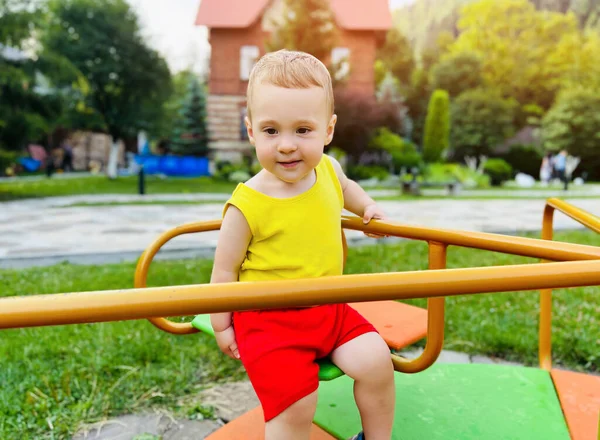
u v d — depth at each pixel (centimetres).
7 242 623
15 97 1224
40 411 229
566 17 3234
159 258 537
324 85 138
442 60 3106
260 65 140
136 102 1922
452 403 188
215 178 1930
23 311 92
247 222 144
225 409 238
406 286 106
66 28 1784
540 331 231
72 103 1803
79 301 95
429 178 1945
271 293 102
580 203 1192
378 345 142
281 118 132
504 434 171
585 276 109
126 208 1005
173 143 2217
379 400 142
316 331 141
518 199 1302
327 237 151
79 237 663
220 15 2078
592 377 207
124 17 1848
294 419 134
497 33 3312
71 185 1548
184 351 291
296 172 137
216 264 147
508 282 107
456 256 519
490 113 2544
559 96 2791
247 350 140
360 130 1930
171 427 222
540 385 200
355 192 179
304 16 1816
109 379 258
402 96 2917
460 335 311
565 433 171
